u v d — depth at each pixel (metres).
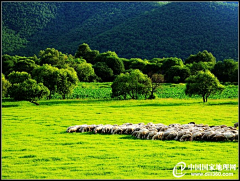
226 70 186.88
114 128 46.38
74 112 74.06
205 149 35.53
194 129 42.72
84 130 48.53
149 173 28.02
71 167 30.27
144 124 52.09
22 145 40.59
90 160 32.50
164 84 170.50
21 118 65.56
